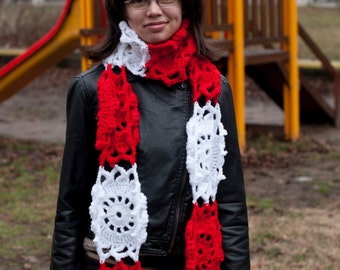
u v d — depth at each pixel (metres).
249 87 17.39
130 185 3.03
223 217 3.22
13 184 9.11
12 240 7.06
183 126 3.09
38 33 22.75
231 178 3.23
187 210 3.08
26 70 10.67
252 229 7.21
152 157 3.05
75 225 3.19
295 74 11.51
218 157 3.14
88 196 3.22
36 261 6.54
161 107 3.10
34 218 7.74
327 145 11.28
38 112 14.93
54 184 9.13
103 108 3.05
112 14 3.14
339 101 12.96
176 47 3.07
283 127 11.73
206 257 3.10
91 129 3.15
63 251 3.17
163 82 3.11
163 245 3.06
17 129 13.03
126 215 3.03
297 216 7.64
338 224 7.37
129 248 3.02
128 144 3.02
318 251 6.59
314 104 12.73
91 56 3.19
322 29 25.09
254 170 9.68
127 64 3.11
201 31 3.17
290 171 9.70
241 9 10.14
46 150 10.95
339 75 12.92
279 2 11.33
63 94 17.23
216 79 3.16
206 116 3.12
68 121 3.19
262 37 10.93
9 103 16.02
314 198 8.42
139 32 3.08
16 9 23.22
